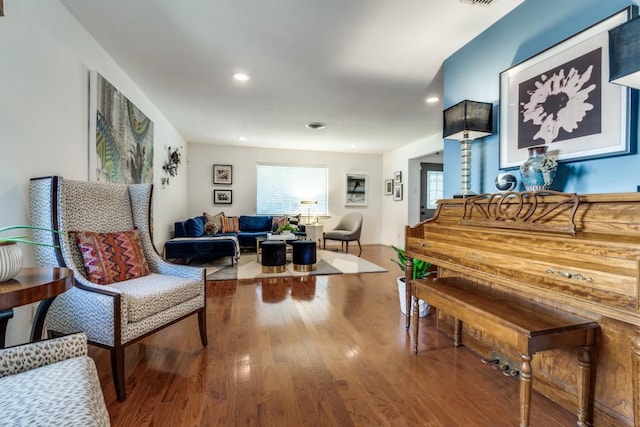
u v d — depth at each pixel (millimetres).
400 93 3715
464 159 2297
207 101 4012
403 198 6941
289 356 1974
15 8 1661
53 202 1661
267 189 7238
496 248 1600
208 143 6777
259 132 5719
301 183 7422
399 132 5641
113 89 2801
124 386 1524
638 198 1188
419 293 2002
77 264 1825
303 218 7426
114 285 1831
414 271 2576
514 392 1619
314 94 3740
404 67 3014
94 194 2016
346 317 2666
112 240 1995
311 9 2121
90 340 1535
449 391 1619
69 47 2156
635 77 1201
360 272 4418
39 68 1853
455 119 2268
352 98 3896
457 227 1938
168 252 4520
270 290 3488
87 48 2400
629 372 1260
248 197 7121
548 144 1861
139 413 1421
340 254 6078
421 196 6930
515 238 1497
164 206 4801
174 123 5117
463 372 1807
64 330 1593
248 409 1456
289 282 3852
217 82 3395
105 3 2062
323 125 5172
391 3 2057
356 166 7766
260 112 4500
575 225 1379
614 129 1530
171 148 5223
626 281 1043
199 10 2139
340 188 7660
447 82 2826
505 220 1717
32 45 1791
